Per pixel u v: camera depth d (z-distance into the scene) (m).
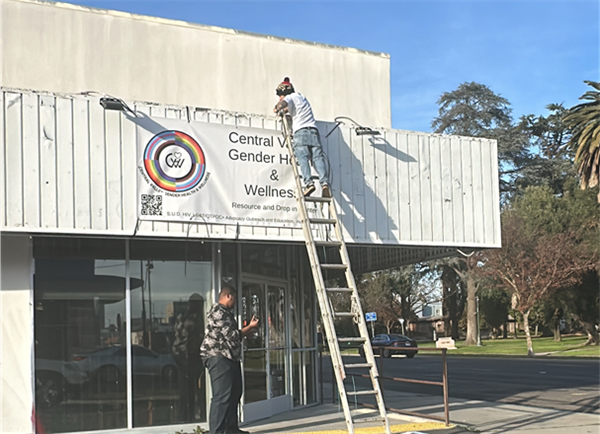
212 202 9.59
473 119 55.62
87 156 8.97
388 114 13.17
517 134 55.06
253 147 9.94
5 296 9.27
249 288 11.45
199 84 11.60
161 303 10.24
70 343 9.59
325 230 10.30
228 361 8.47
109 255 9.98
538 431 10.20
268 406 11.64
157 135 9.37
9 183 8.55
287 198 10.09
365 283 71.38
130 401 9.80
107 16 11.02
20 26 10.42
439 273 62.53
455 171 11.46
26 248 9.42
